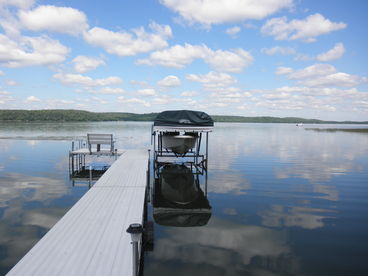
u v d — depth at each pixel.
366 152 21.50
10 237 5.62
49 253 3.79
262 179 11.70
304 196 9.08
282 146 26.14
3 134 35.59
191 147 14.71
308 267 4.64
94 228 4.63
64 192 9.15
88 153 13.11
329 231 6.16
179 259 4.88
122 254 3.81
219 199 8.73
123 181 7.98
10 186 9.91
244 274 4.42
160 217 7.11
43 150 20.16
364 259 4.93
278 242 5.59
